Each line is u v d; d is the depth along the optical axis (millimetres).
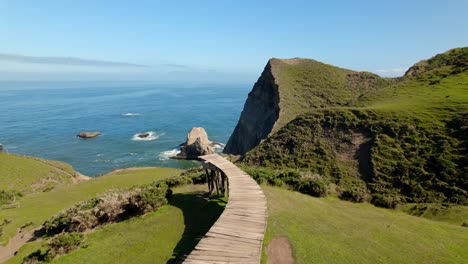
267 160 42281
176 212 20562
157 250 16281
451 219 21109
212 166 23312
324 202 22594
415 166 31000
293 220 18047
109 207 20703
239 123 98125
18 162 59812
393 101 49719
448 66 62000
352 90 86688
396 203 23328
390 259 14242
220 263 12125
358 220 18953
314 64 102125
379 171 32406
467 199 25078
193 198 22875
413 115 39250
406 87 57219
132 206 21203
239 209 16750
